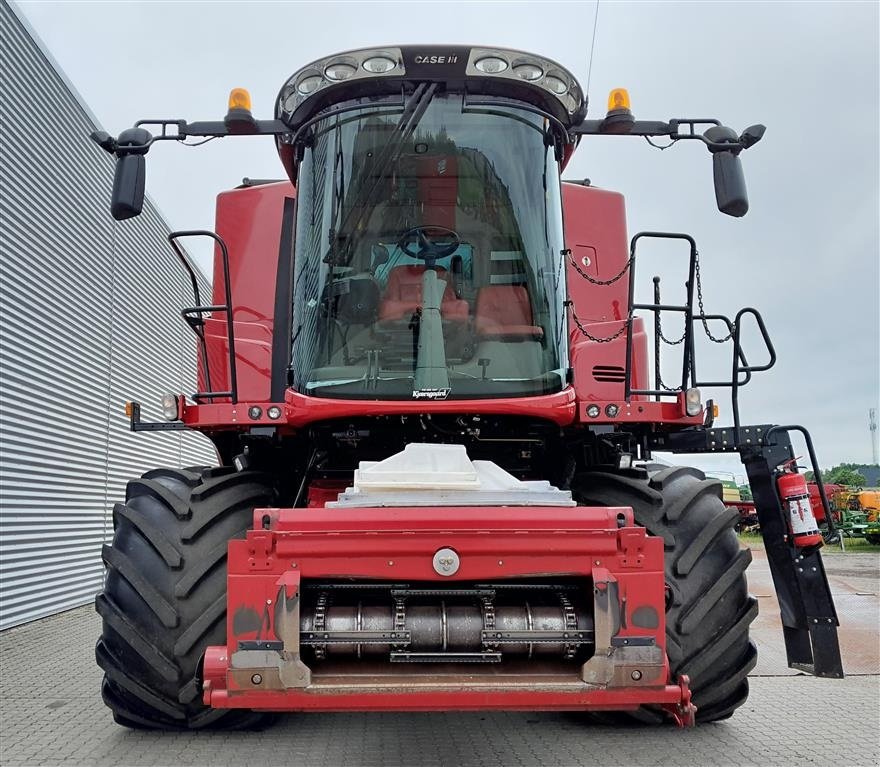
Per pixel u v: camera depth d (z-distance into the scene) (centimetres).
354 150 389
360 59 379
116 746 378
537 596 302
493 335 379
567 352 385
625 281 534
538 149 397
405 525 278
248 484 368
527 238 389
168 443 1373
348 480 410
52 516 872
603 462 423
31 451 819
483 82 391
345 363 373
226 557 337
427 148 389
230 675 267
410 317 376
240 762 354
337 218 385
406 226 386
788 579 386
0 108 756
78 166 962
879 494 2122
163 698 340
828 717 441
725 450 424
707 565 347
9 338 770
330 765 349
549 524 280
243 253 512
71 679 547
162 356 1345
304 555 274
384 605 291
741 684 371
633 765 352
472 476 305
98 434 1021
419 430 389
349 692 266
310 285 384
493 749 375
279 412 368
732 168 397
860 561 1490
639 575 278
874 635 699
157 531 342
